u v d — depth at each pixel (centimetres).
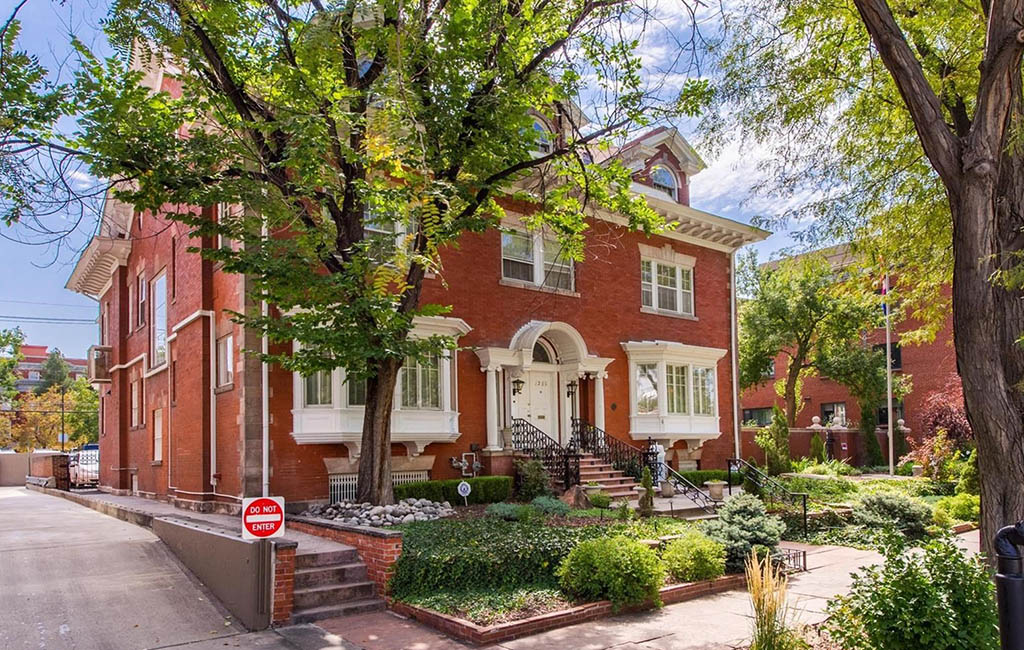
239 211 1421
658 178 2273
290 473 1391
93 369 2520
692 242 2319
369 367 1138
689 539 1013
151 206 1058
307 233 1090
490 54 1137
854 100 1098
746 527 1085
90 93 995
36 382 6981
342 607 865
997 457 676
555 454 1714
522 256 1866
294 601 852
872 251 1211
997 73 687
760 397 4062
